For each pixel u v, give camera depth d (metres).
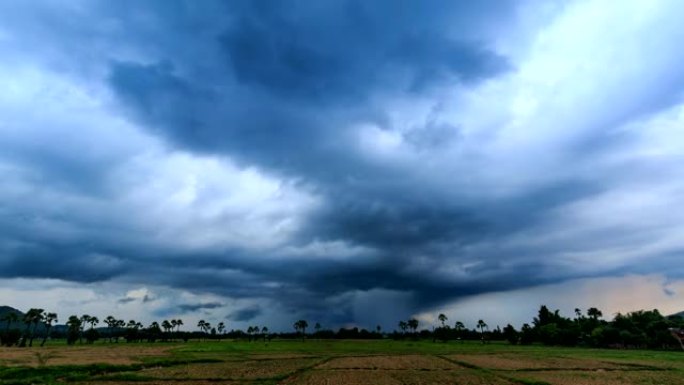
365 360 87.12
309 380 51.69
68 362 68.62
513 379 52.41
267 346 152.12
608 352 122.81
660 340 152.38
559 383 48.81
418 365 75.06
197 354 101.56
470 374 59.31
